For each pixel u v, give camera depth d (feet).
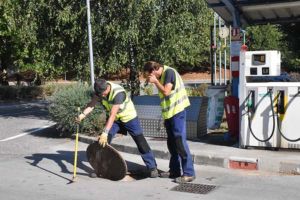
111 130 30.94
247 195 27.32
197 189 28.48
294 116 34.30
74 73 58.29
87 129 44.24
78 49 56.08
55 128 49.42
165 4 54.70
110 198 27.04
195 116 40.34
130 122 30.55
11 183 29.94
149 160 30.91
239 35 40.04
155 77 29.35
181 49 55.83
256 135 35.32
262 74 35.01
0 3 83.51
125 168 29.86
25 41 59.36
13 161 35.53
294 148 34.50
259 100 35.06
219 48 91.15
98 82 30.12
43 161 35.47
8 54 113.09
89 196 27.37
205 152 34.63
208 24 60.23
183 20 54.75
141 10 52.29
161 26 54.54
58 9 54.08
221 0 39.19
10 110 78.48
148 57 55.98
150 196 27.30
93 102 31.42
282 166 31.91
